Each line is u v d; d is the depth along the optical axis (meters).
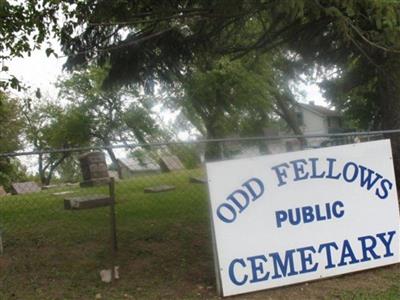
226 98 27.84
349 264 5.49
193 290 5.29
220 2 7.84
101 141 41.53
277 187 5.31
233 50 10.96
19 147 33.16
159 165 25.73
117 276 5.71
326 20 8.59
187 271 5.88
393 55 8.53
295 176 5.38
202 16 8.41
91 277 5.78
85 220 8.48
